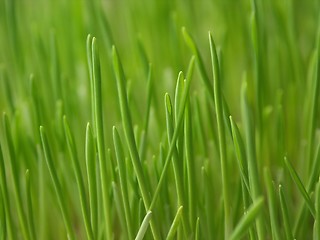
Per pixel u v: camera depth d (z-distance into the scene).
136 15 0.38
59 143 0.27
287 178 0.26
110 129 0.32
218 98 0.22
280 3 0.34
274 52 0.34
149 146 0.28
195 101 0.26
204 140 0.26
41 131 0.23
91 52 0.22
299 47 0.34
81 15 0.36
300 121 0.32
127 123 0.22
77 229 0.30
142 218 0.24
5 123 0.24
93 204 0.23
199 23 0.40
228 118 0.23
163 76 0.33
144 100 0.34
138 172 0.22
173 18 0.32
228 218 0.23
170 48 0.35
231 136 0.23
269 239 0.26
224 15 0.36
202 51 0.37
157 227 0.23
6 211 0.24
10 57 0.36
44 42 0.37
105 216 0.23
